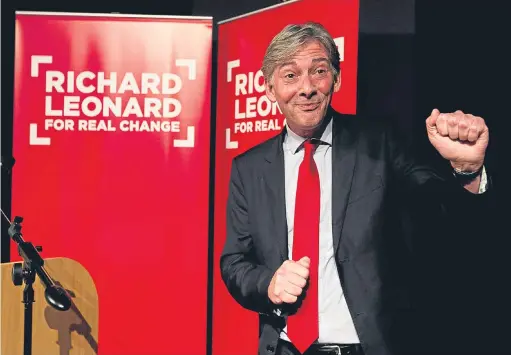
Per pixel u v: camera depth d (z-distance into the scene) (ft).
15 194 13.07
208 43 13.16
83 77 13.10
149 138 13.14
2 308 9.52
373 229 9.18
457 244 11.44
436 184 8.46
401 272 9.23
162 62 13.16
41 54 13.07
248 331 12.32
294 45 9.95
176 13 15.24
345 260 9.18
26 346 9.32
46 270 10.08
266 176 9.54
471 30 11.93
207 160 13.14
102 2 15.40
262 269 9.13
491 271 11.40
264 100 12.25
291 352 9.00
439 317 11.64
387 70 13.00
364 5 13.09
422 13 12.66
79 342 10.19
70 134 13.08
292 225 9.45
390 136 9.39
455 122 7.05
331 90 9.91
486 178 7.63
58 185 13.07
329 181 9.63
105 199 13.08
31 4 15.37
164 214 13.10
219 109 13.16
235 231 9.63
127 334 13.03
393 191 9.21
